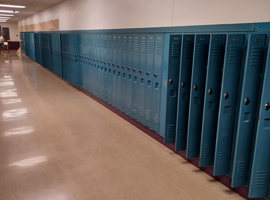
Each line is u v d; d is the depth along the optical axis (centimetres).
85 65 639
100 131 400
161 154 323
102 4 543
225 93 224
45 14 1163
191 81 255
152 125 366
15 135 376
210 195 238
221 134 235
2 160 298
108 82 507
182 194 238
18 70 1101
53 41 946
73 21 764
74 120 452
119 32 459
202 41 248
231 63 218
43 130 400
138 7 408
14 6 1037
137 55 382
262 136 200
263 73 204
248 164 228
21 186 246
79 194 235
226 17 254
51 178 261
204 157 259
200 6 285
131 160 305
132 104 419
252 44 194
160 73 331
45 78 913
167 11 341
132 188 246
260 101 210
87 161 300
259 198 224
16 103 561
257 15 223
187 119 290
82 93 684
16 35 2739
